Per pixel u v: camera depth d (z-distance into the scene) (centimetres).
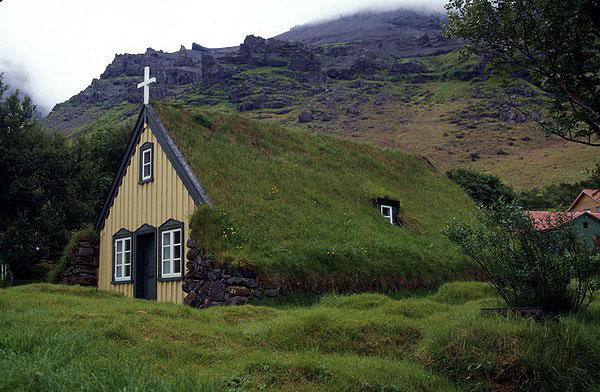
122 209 2011
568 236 1017
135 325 886
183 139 1858
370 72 19350
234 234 1539
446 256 1980
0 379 542
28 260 2584
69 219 2761
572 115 952
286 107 15762
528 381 734
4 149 2595
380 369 773
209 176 1733
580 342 805
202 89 17712
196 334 885
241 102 16250
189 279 1546
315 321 983
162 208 1802
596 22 916
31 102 2847
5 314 908
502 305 1138
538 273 1001
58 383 549
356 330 969
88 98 19225
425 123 13762
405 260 1792
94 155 3338
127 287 1912
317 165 2230
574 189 5734
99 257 2092
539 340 798
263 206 1722
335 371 729
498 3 979
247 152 2011
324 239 1706
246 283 1413
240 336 924
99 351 715
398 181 2575
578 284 1048
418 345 921
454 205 2650
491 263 1060
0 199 2622
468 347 811
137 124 1984
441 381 765
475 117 13612
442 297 1454
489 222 1060
